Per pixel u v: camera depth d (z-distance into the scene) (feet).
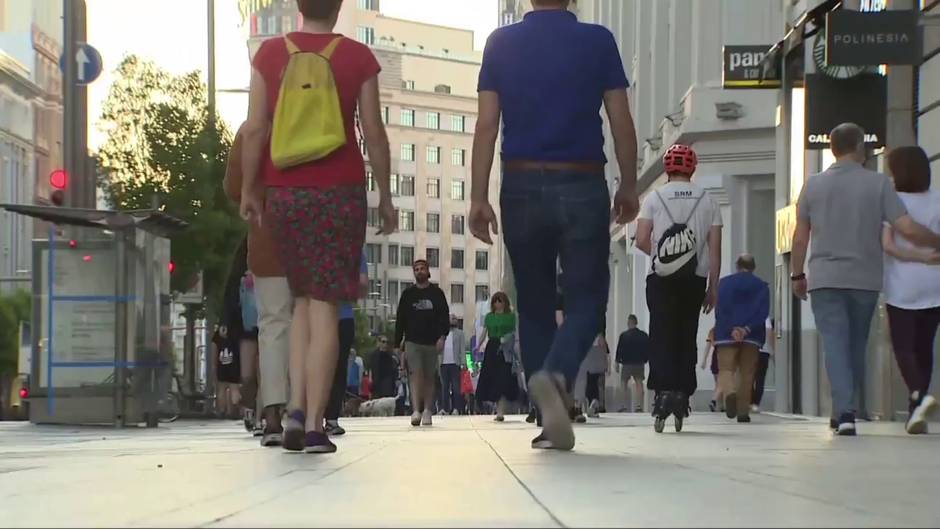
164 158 98.89
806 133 51.44
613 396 138.51
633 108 139.23
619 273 140.26
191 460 22.65
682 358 32.24
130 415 56.85
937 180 45.93
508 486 15.06
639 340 85.30
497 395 57.88
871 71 50.88
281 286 28.96
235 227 99.25
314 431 22.86
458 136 520.01
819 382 59.77
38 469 20.61
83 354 57.57
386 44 536.01
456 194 518.37
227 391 79.51
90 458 24.67
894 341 32.50
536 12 21.98
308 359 22.54
